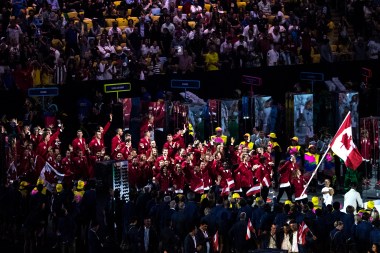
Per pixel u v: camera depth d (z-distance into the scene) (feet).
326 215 157.17
